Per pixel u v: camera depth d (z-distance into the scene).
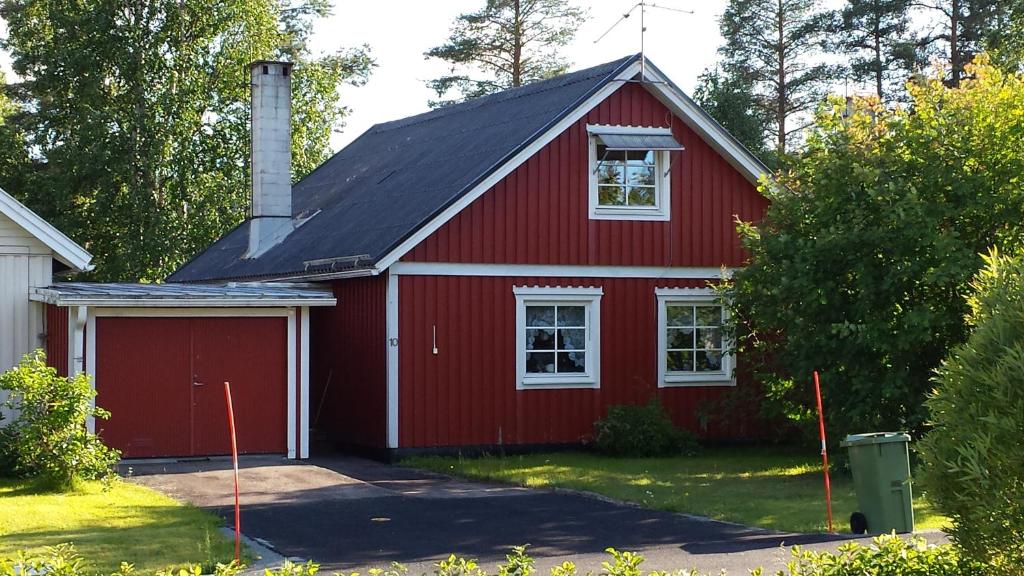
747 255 24.25
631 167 23.55
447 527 14.39
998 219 18.06
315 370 24.91
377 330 21.86
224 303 20.39
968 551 8.30
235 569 8.63
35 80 39.41
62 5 37.66
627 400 23.22
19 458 17.02
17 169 40.25
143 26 37.47
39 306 20.80
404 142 29.80
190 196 37.97
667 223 23.62
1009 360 7.95
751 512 15.16
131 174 36.88
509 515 15.28
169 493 16.98
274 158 28.22
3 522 13.99
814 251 18.38
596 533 13.95
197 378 20.56
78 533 13.41
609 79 22.78
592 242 23.00
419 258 21.58
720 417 23.48
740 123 41.91
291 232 27.77
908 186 17.81
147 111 37.03
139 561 11.91
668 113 23.66
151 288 21.22
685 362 23.88
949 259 17.42
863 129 19.47
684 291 23.70
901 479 13.51
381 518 15.02
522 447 22.34
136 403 20.17
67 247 20.86
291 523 14.63
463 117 28.34
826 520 14.42
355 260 21.72
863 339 17.73
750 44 48.12
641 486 17.75
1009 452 7.85
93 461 16.83
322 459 22.09
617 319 23.20
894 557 8.89
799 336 19.03
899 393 17.64
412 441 21.55
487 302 22.14
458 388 21.91
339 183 29.77
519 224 22.41
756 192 24.45
